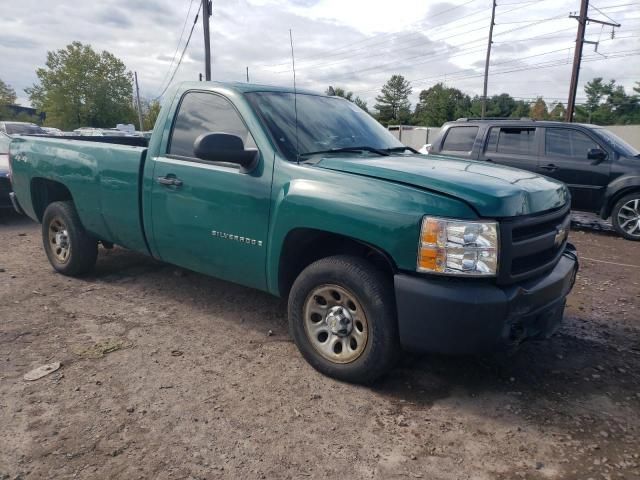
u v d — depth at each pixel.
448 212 2.83
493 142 9.30
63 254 5.28
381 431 2.85
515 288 2.92
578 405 3.16
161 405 3.03
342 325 3.27
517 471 2.56
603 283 5.69
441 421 2.96
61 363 3.49
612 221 8.46
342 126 4.21
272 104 3.89
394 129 40.25
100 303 4.60
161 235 4.20
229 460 2.58
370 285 3.09
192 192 3.88
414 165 3.46
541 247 3.17
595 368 3.63
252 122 3.68
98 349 3.71
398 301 2.94
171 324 4.19
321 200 3.18
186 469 2.50
